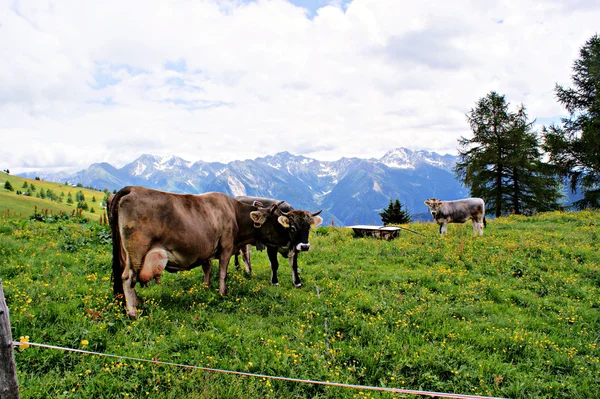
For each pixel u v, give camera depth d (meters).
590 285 10.94
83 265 10.13
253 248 16.08
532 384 5.88
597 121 30.83
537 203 37.75
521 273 12.00
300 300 8.90
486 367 6.25
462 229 20.12
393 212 36.75
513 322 8.30
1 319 3.23
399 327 7.63
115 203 7.21
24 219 16.27
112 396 4.83
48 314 6.42
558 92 35.78
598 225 20.20
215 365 5.66
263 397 5.11
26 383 4.73
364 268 12.31
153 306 7.55
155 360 5.48
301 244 9.77
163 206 7.52
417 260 13.39
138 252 7.15
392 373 5.88
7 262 9.39
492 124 38.25
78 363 5.30
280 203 11.78
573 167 34.66
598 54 33.19
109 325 6.43
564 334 7.93
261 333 6.86
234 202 9.97
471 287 10.38
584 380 6.10
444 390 5.65
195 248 8.09
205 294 8.65
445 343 7.00
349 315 8.00
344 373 5.86
